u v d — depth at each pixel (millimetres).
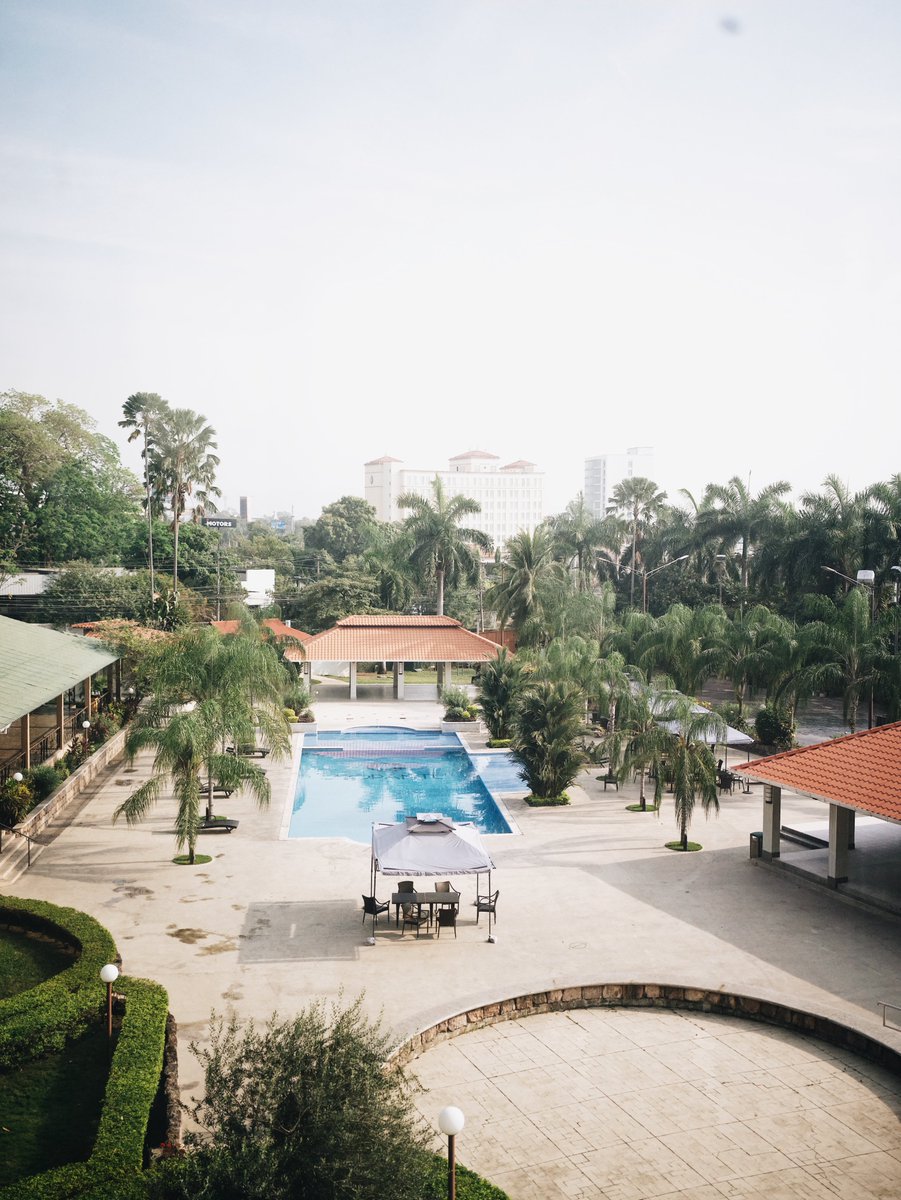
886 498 52312
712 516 68250
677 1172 11477
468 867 18953
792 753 23609
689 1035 15266
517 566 58562
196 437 69625
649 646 47469
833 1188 11188
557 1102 13125
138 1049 12859
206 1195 8578
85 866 23250
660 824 27859
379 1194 8656
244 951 18078
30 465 71438
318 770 37875
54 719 36344
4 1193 9773
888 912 20031
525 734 30891
